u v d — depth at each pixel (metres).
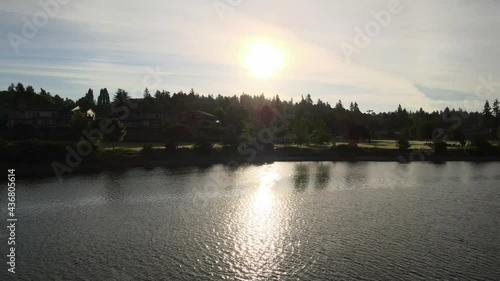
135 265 36.47
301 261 37.56
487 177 90.25
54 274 34.53
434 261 37.56
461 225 49.69
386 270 35.44
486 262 37.38
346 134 171.38
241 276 34.19
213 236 45.00
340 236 45.03
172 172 93.75
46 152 95.25
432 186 77.94
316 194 68.94
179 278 33.72
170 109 192.00
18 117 147.38
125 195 66.81
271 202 62.28
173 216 53.47
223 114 199.50
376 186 77.44
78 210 56.66
